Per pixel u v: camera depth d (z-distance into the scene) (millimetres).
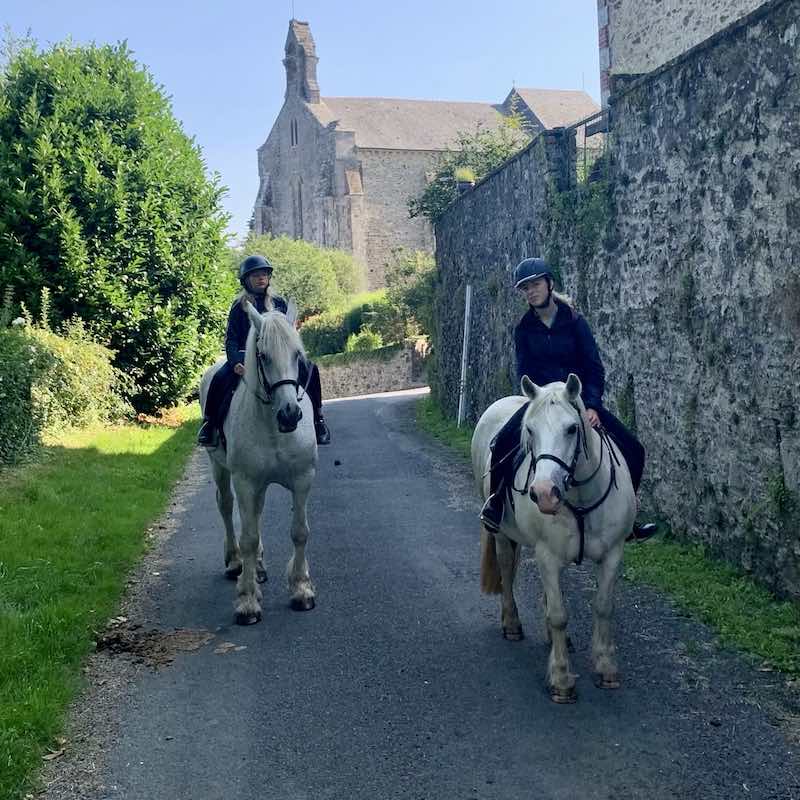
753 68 6949
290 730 4965
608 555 5234
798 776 4273
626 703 5133
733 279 7426
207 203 19859
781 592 6754
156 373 19203
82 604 6871
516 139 32531
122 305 17750
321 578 7945
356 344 44125
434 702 5273
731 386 7527
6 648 5809
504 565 6199
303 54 70438
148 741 4859
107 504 10492
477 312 17875
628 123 9523
